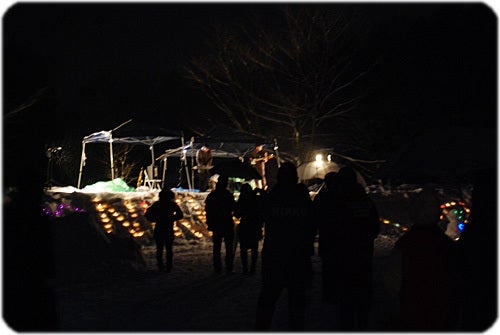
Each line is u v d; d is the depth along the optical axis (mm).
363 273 7121
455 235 18625
